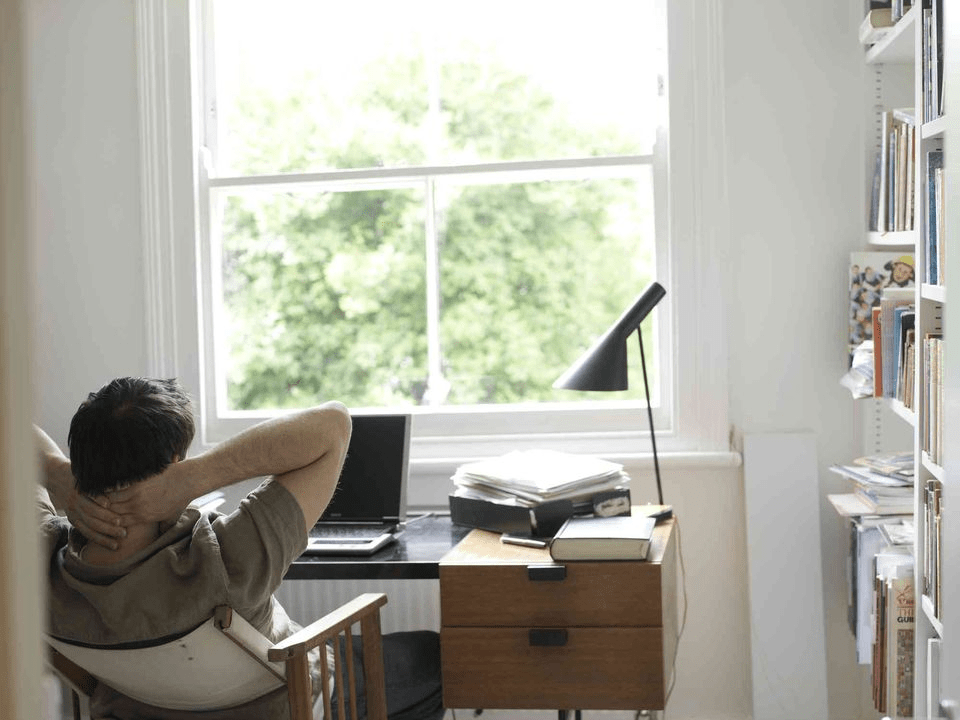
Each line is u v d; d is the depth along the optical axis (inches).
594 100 115.8
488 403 118.4
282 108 119.8
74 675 72.9
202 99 119.1
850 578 103.2
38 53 116.6
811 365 110.9
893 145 96.6
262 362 121.0
